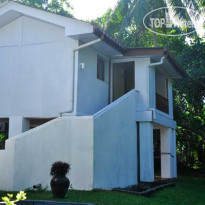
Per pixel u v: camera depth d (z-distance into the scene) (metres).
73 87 12.64
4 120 15.04
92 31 11.78
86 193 9.56
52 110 13.10
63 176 8.97
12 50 14.22
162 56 14.56
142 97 14.78
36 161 10.58
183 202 10.34
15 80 13.97
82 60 13.10
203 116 25.03
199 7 23.19
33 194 9.46
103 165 10.84
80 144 10.38
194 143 25.56
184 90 23.50
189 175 21.88
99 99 14.30
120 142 12.44
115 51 14.29
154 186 12.89
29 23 14.06
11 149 10.74
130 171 13.17
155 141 24.22
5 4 13.62
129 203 8.72
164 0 23.91
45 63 13.52
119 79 16.17
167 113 17.64
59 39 13.38
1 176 10.71
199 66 23.39
